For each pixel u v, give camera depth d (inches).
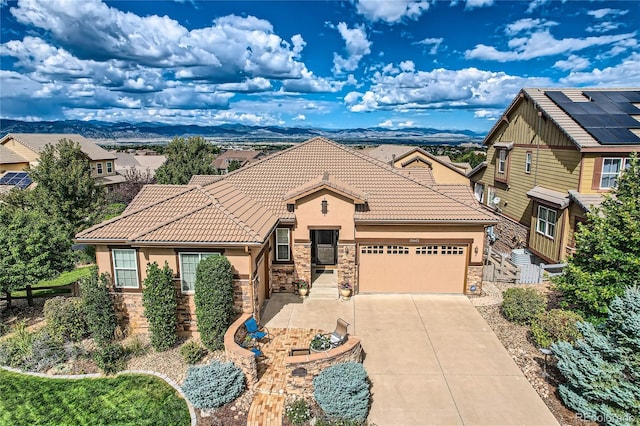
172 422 415.8
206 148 2009.1
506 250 1072.8
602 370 390.9
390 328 608.7
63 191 1066.7
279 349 548.7
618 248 544.1
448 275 728.3
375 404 443.5
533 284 779.4
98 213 1150.3
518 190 1008.9
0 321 641.6
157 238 554.3
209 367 451.5
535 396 453.4
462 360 524.4
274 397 449.7
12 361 522.6
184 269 577.6
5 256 625.0
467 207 723.4
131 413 429.7
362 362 521.3
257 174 843.4
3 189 1503.4
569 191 778.2
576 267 568.4
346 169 850.1
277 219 699.4
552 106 877.8
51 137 2014.0
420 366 512.4
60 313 555.2
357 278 733.3
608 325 446.3
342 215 711.7
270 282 724.7
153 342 544.4
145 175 2166.6
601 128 765.3
